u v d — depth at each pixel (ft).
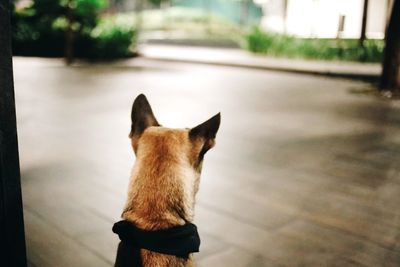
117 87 17.92
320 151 9.33
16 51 28.94
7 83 3.57
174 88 18.04
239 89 18.19
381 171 8.09
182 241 3.37
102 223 5.81
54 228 5.65
